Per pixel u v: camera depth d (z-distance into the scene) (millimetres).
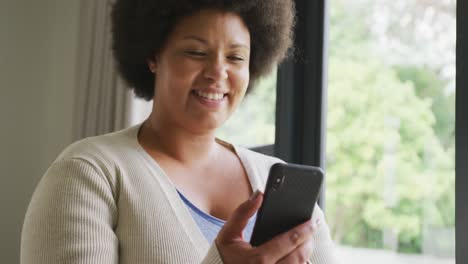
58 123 2742
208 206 1058
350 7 2092
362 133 2037
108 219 926
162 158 1068
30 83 2789
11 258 2738
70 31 2721
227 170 1130
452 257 1803
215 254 819
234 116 2232
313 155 2064
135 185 964
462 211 1669
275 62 1286
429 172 1872
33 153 2793
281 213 849
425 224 1878
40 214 896
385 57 2008
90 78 2311
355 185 2041
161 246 927
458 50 1695
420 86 1909
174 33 1067
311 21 2080
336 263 1155
